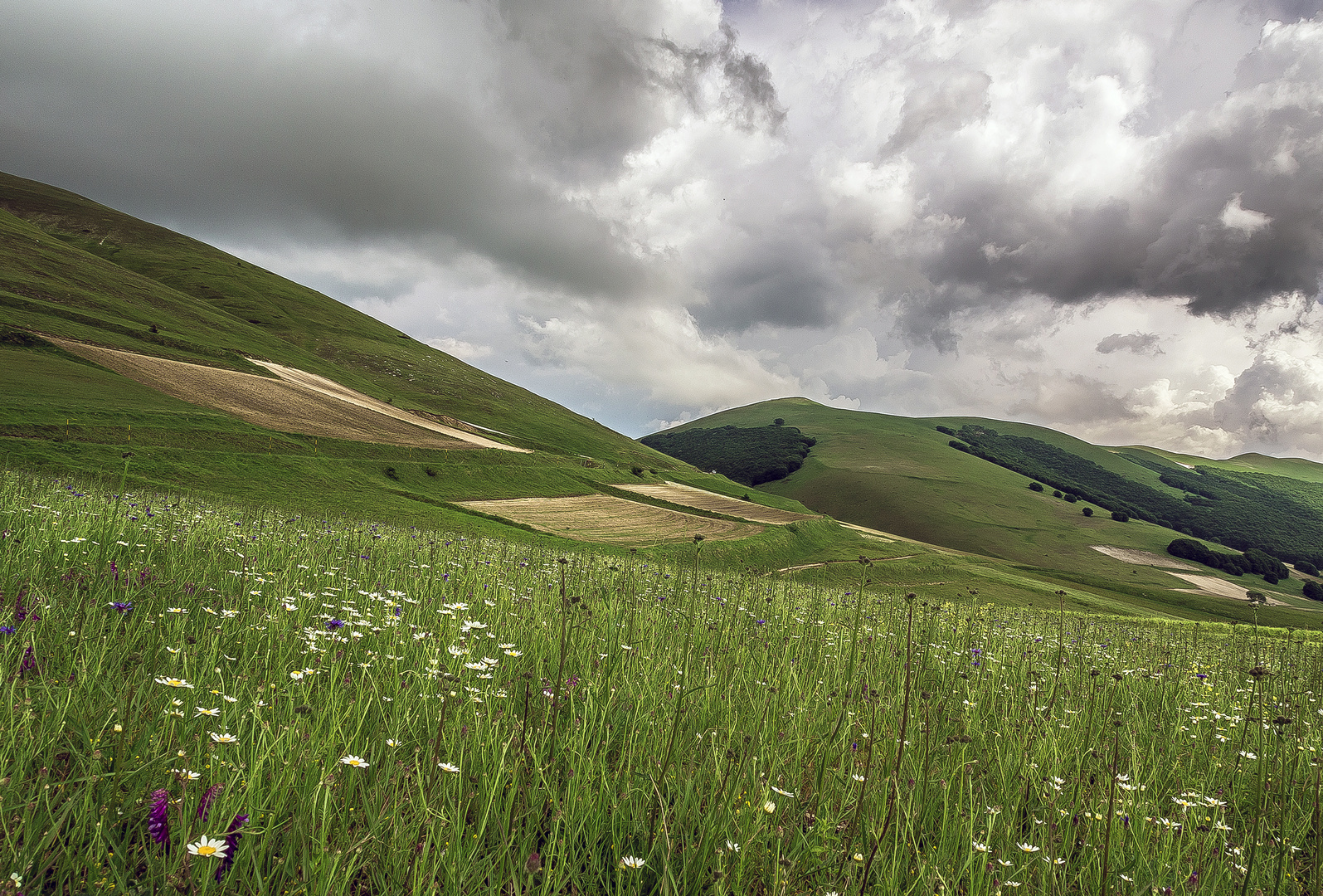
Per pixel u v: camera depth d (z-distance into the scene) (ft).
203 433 173.37
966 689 18.78
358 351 511.40
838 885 8.42
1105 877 7.94
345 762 8.61
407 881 7.41
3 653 10.27
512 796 8.40
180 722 9.49
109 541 23.21
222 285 533.96
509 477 263.29
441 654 14.87
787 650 19.26
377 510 159.94
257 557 25.67
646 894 8.34
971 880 8.18
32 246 370.53
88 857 6.79
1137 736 15.83
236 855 7.08
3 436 125.49
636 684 14.35
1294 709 18.86
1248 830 11.07
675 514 259.80
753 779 10.32
